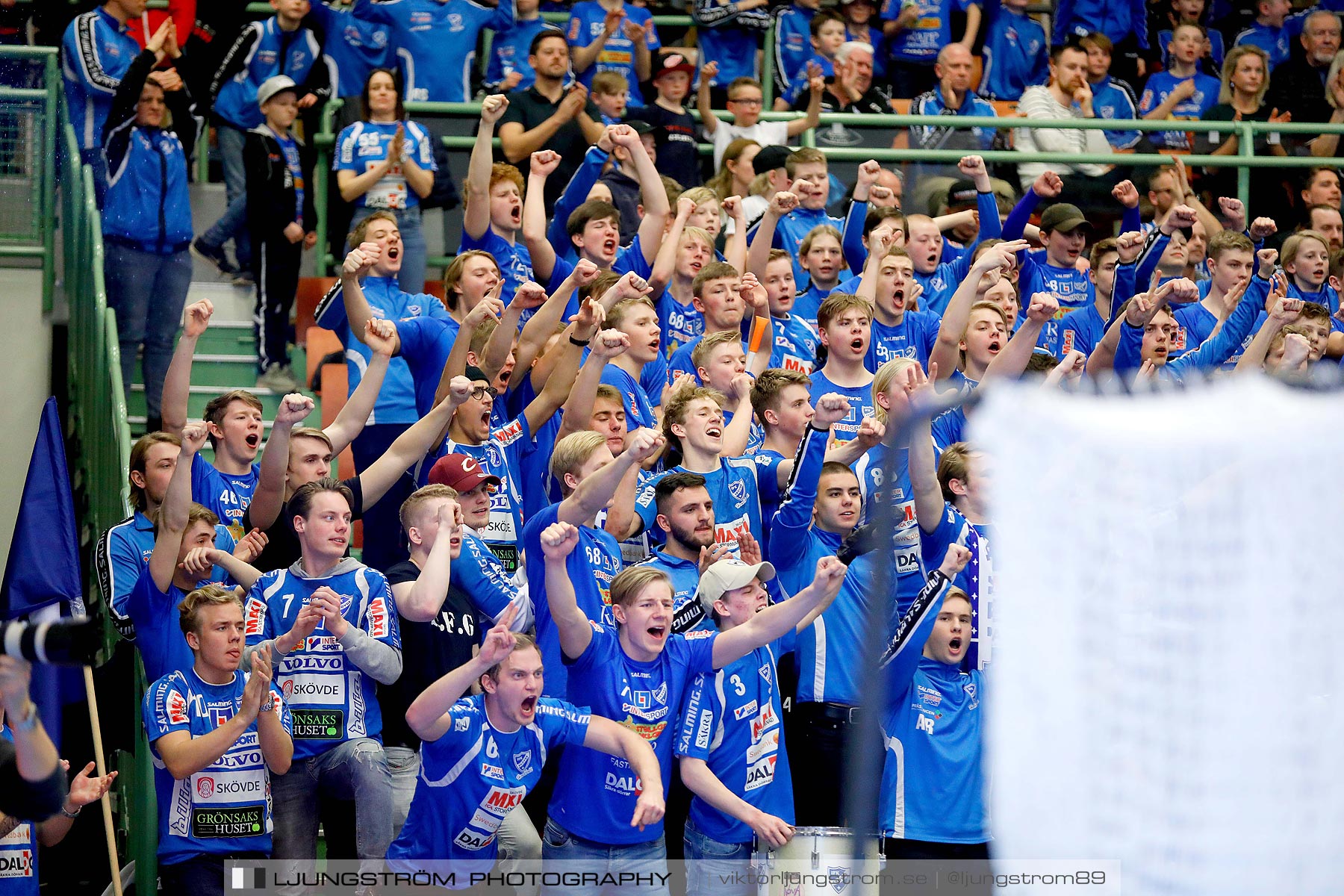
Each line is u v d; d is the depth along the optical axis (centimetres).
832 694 1742
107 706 1873
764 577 1794
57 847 1838
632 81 3397
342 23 3102
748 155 2964
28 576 1850
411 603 1672
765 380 2105
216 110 2945
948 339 2333
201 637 1619
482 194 2520
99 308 2358
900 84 3609
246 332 2845
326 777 1653
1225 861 605
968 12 3572
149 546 1936
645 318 2225
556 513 1723
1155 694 610
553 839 1591
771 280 2536
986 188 2873
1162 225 2838
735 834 1634
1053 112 3366
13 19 2925
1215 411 616
